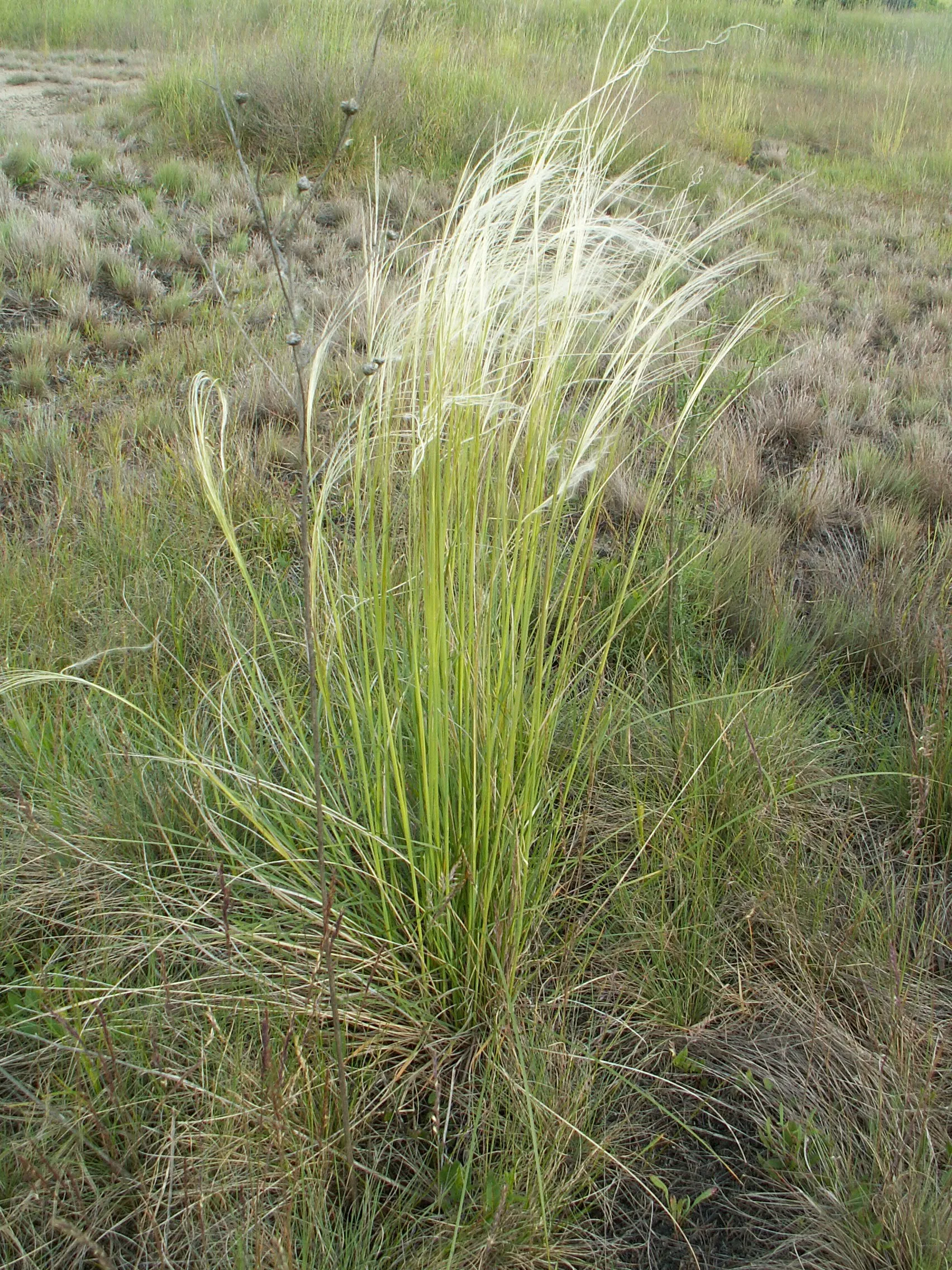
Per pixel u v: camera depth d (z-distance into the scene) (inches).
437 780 79.0
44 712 110.0
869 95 530.0
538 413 75.1
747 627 139.1
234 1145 72.1
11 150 305.3
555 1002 85.4
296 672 116.7
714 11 658.8
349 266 253.8
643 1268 72.0
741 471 172.6
